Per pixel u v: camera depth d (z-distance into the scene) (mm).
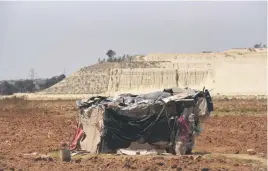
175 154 22984
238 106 68375
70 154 21531
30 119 49031
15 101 92875
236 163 20125
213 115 51562
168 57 196875
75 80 181375
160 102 23219
